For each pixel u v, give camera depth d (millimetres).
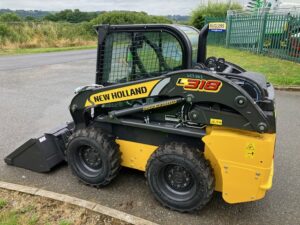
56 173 4094
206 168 3057
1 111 6750
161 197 3340
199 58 3803
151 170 3287
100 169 3701
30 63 14188
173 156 3109
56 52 20047
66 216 3162
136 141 3605
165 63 3398
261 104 2930
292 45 12250
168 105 3209
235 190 3035
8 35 21844
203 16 24547
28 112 6691
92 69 12609
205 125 3105
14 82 9820
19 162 4188
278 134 5480
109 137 3609
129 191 3695
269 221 3232
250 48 15836
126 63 3562
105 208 3242
